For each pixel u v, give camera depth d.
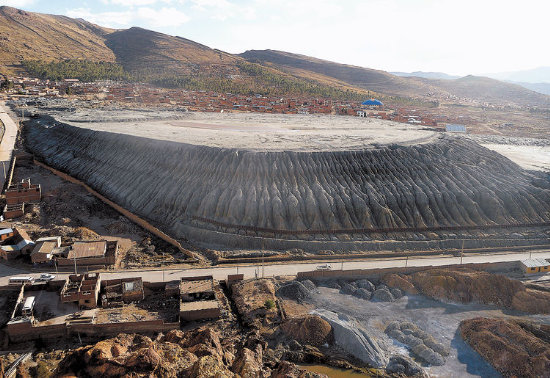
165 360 32.09
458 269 54.41
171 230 64.19
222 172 69.12
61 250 54.75
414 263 57.22
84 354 31.34
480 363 38.41
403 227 64.31
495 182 74.19
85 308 44.91
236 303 47.31
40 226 64.62
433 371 37.22
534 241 64.69
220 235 61.09
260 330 42.47
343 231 62.69
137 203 71.88
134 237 63.16
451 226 65.75
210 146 74.56
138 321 42.47
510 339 39.81
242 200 64.69
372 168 72.25
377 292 49.59
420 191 68.75
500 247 63.09
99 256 54.22
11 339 40.38
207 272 53.25
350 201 65.69
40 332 41.03
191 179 70.06
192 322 44.06
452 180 73.19
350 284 51.31
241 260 56.56
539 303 46.62
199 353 34.28
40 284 47.97
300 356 38.69
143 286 49.56
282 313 44.72
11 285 47.59
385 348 40.25
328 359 38.56
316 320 41.78
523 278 54.62
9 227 62.62
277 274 53.09
